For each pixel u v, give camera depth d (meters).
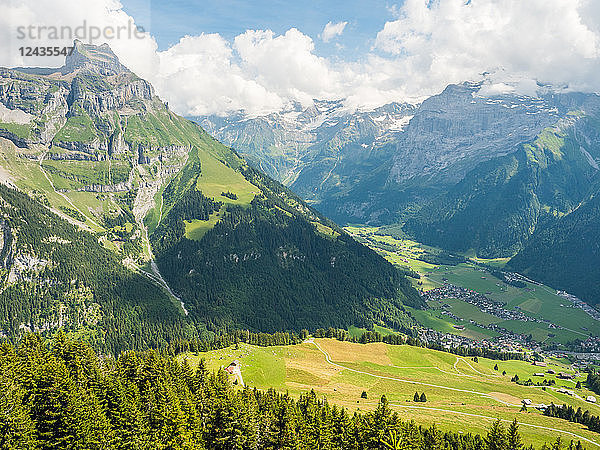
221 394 130.88
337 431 130.62
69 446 102.19
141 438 109.94
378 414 132.50
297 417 126.81
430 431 142.12
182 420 114.38
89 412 107.88
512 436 132.88
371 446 125.38
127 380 135.12
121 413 116.25
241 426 120.38
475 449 143.50
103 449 105.69
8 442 95.81
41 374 110.31
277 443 118.88
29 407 104.75
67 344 144.12
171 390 127.00
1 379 107.81
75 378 128.38
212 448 119.38
